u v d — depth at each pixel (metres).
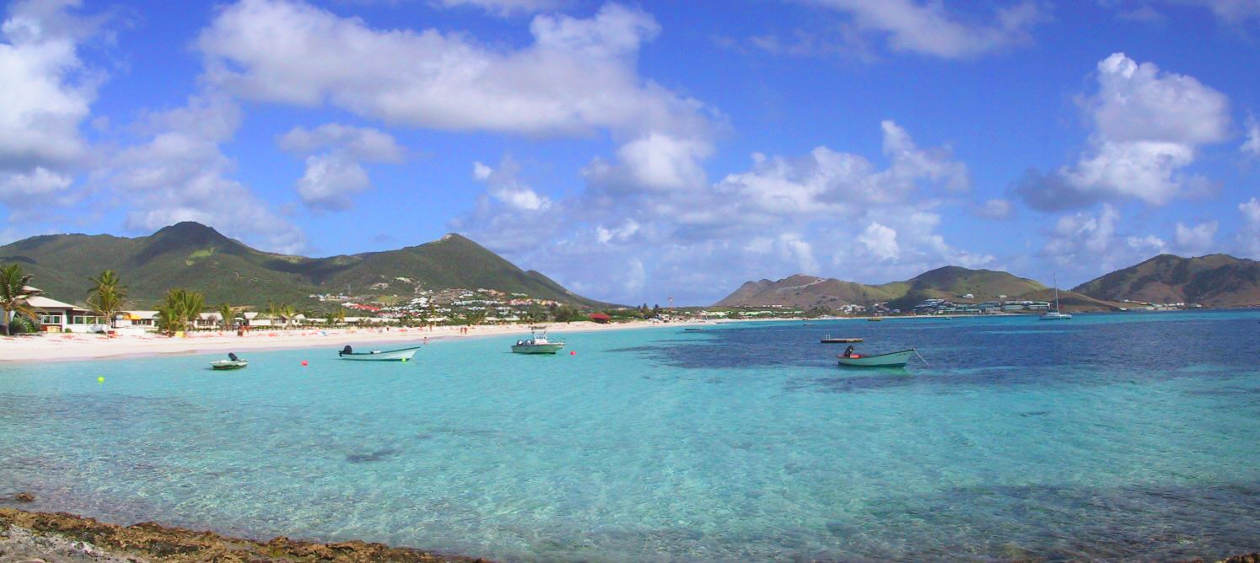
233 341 107.44
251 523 17.36
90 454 24.67
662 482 21.08
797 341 126.44
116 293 112.56
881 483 20.83
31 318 96.56
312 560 14.11
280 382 49.72
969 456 24.02
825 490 20.12
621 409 35.44
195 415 33.53
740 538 16.42
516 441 27.06
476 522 17.53
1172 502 18.67
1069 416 31.91
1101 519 17.44
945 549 15.63
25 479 21.25
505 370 61.28
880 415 32.88
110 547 14.45
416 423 31.16
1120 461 23.02
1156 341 95.06
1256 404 34.84
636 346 109.69
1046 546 15.72
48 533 15.23
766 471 22.27
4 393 42.28
